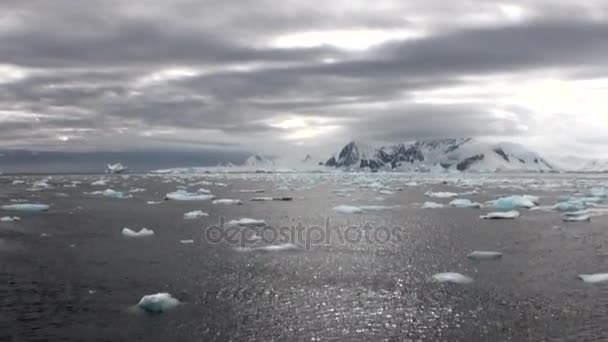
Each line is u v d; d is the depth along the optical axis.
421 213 41.34
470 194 66.81
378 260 23.33
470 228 32.72
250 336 14.62
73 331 14.90
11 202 53.00
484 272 21.08
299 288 19.00
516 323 15.40
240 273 21.03
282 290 18.75
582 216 36.59
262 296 18.06
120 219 37.88
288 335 14.71
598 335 14.44
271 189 80.00
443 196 61.00
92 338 14.41
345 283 19.58
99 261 23.09
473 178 145.50
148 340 14.34
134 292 18.50
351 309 16.73
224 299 17.73
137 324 15.46
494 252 24.28
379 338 14.45
